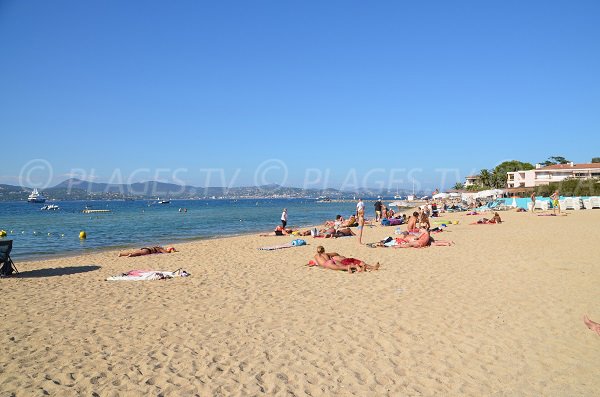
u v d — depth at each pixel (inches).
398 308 315.3
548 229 906.1
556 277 411.8
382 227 1099.3
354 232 964.6
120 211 3034.0
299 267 507.8
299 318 296.5
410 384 194.7
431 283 397.1
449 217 1491.1
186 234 1171.3
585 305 313.1
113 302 354.0
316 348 239.9
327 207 3740.2
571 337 249.9
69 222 1747.0
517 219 1266.0
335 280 423.5
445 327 270.7
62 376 209.0
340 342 248.4
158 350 241.4
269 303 339.0
